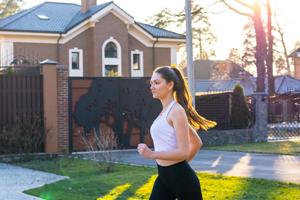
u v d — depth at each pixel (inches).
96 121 467.8
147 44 1262.3
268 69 1331.2
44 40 1101.7
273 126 679.1
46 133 422.9
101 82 472.4
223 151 466.3
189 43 502.6
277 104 706.8
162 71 122.4
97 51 1159.6
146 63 1258.6
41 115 431.8
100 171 316.8
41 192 247.6
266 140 598.5
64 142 439.5
